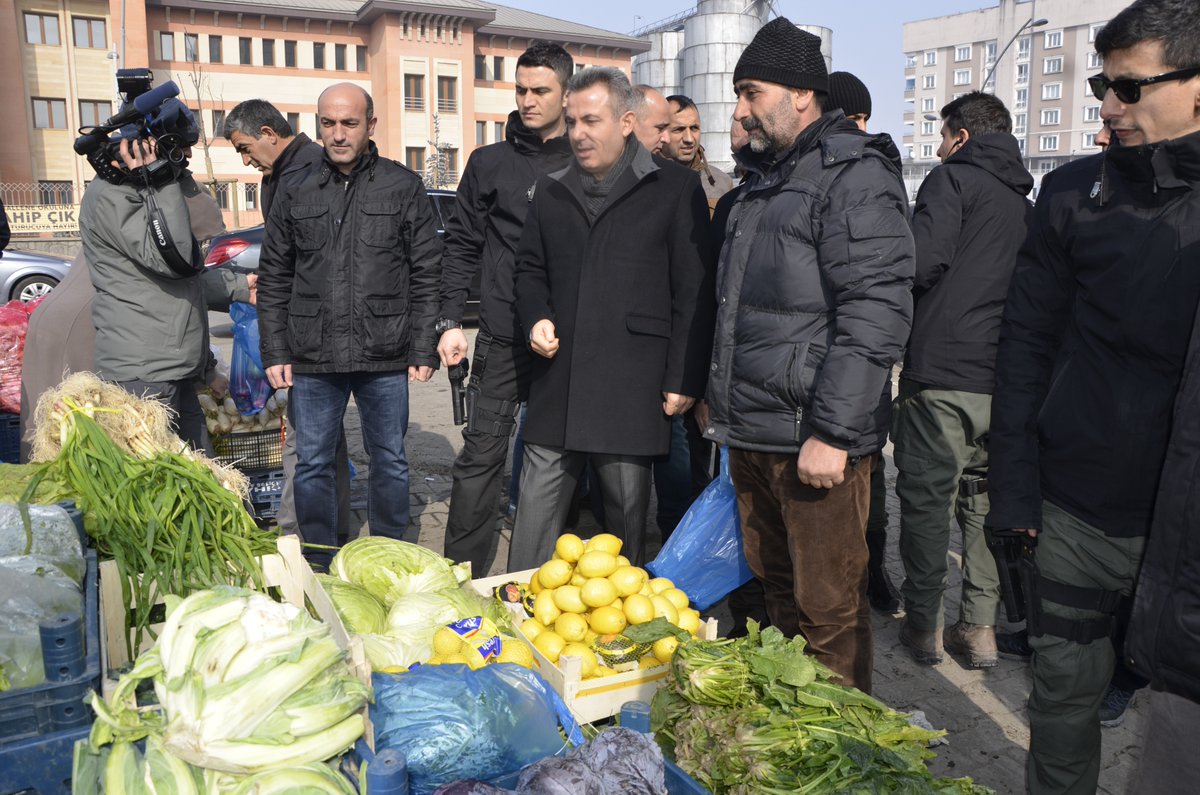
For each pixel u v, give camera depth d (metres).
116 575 2.45
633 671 2.59
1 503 2.08
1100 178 2.14
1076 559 2.19
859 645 2.81
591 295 3.35
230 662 1.70
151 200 3.47
